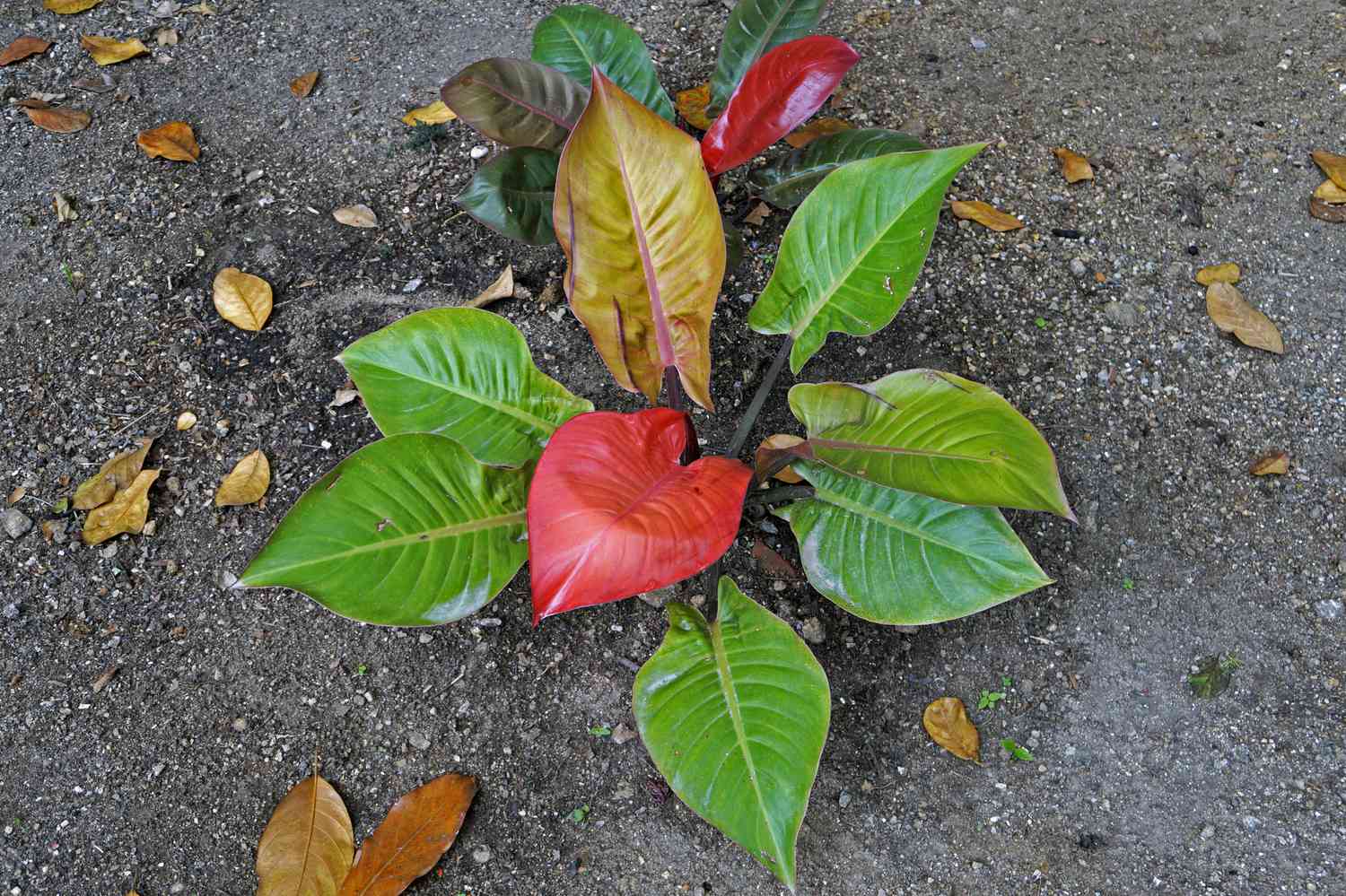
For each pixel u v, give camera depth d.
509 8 1.79
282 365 1.43
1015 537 1.15
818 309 1.23
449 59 1.71
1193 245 1.50
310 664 1.27
